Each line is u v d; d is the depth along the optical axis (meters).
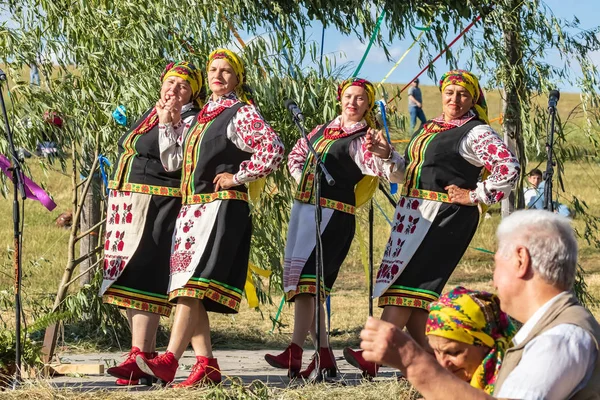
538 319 3.39
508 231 3.47
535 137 10.19
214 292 6.41
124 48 8.97
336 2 10.16
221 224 6.47
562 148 10.62
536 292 3.41
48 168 9.42
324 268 6.96
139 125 7.01
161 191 6.87
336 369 7.18
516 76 10.27
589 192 23.02
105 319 10.10
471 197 6.61
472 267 17.75
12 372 6.94
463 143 6.69
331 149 7.04
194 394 6.15
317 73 9.79
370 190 7.22
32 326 7.24
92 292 9.58
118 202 6.93
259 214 10.17
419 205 6.76
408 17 10.20
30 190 7.54
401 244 6.76
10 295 10.63
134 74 8.97
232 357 9.52
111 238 6.90
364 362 6.83
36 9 9.20
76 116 9.02
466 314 3.64
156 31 9.06
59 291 9.25
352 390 6.40
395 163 6.89
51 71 9.26
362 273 17.28
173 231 6.84
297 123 6.55
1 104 6.62
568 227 3.44
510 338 3.69
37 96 8.98
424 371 3.24
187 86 6.80
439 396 3.23
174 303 6.62
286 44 9.66
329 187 7.03
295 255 6.98
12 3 9.29
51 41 9.00
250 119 6.51
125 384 6.78
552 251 3.38
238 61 6.72
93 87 8.95
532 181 12.66
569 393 3.21
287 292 7.02
